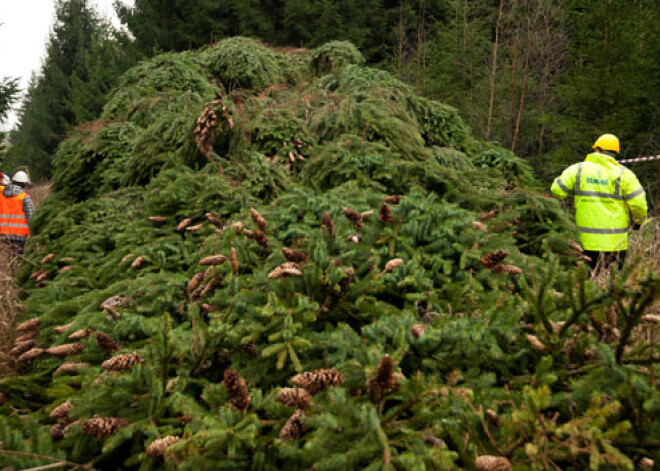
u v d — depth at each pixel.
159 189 3.93
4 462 1.30
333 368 1.45
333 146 3.62
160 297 2.22
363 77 5.97
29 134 22.30
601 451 1.18
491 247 2.34
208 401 1.47
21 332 2.65
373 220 2.40
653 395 1.16
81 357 1.92
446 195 3.26
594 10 7.89
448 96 12.58
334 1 16.42
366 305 1.90
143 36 18.78
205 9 17.12
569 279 1.49
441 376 1.58
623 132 7.55
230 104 4.75
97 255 3.54
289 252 1.89
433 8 17.62
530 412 1.15
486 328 1.59
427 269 2.21
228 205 3.32
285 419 1.43
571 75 8.78
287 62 8.95
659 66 7.48
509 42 12.68
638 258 1.39
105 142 5.72
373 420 1.17
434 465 1.17
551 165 8.38
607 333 1.54
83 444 1.46
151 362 1.64
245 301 1.86
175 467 1.27
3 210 5.62
